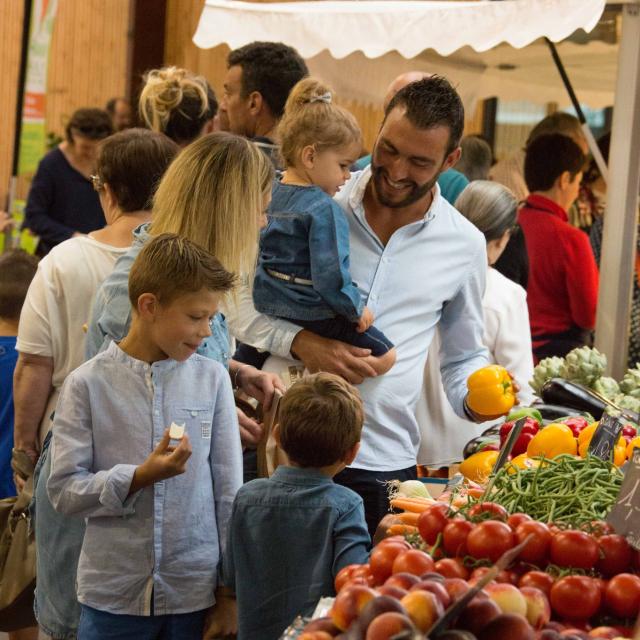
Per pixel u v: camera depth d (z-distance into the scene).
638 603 2.20
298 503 3.10
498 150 8.47
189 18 9.67
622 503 2.44
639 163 5.38
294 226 3.88
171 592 3.12
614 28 6.79
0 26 9.34
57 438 3.12
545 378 4.44
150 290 3.04
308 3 6.38
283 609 3.11
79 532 3.38
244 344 4.21
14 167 7.84
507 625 1.80
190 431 3.17
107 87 9.96
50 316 3.97
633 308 5.72
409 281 3.96
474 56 7.41
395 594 1.92
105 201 4.03
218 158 3.31
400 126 3.55
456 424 4.74
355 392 3.19
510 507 2.64
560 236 6.19
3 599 3.86
